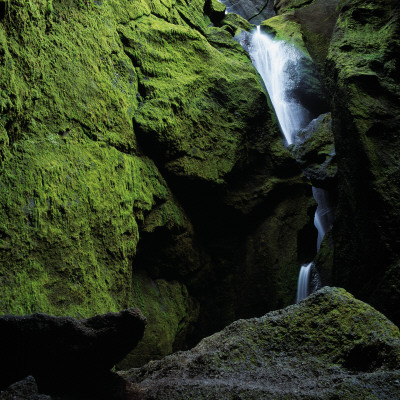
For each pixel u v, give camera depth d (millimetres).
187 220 7316
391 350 2498
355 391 2168
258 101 8758
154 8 8055
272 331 2910
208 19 10820
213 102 7984
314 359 2652
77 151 5180
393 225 6379
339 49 8266
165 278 7094
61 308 4371
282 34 11477
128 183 5852
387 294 6164
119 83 6344
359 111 7191
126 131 6121
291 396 2197
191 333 7309
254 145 8570
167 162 6848
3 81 4086
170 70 7457
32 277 4207
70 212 4773
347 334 2719
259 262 8031
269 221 8344
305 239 8578
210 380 2494
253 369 2650
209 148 7496
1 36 4141
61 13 5684
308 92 10625
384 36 8039
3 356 2207
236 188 8094
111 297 5094
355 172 7109
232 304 7758
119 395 2357
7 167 4289
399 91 7367
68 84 5355
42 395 2041
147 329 6164
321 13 11883
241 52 9812
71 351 2270
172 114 6914
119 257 5352
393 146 6949
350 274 7059
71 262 4637
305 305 3016
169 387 2400
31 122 4758
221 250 7949
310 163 9172
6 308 3846
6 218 4113
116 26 6852
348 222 7223
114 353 2414
